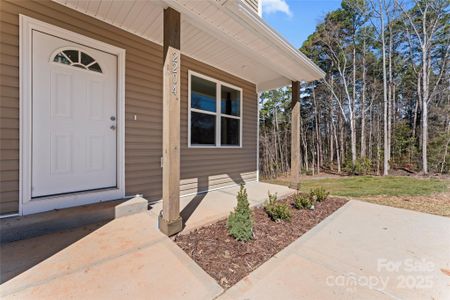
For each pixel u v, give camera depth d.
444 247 2.23
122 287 1.42
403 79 11.70
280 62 3.67
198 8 2.23
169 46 2.17
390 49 10.59
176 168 2.25
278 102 16.08
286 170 13.73
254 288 1.53
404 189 5.69
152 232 2.21
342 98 13.16
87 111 2.66
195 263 1.76
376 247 2.22
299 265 1.85
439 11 9.51
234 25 2.60
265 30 2.76
